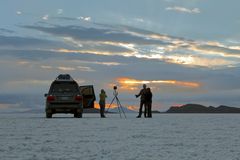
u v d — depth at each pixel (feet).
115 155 23.11
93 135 36.94
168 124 56.90
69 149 25.94
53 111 82.02
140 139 33.32
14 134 37.70
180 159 21.68
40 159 21.44
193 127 49.98
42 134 37.86
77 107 81.87
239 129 46.44
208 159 21.74
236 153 24.23
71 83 82.84
